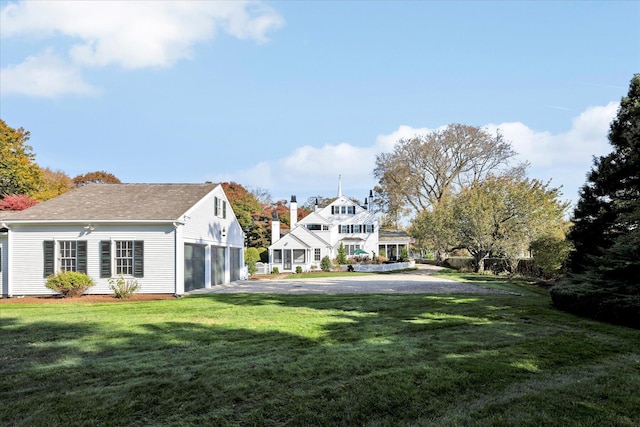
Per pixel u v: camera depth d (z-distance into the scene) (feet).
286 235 134.21
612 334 26.09
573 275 38.01
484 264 115.85
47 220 55.83
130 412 13.94
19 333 27.73
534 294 52.65
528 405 14.01
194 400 14.96
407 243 169.48
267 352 21.83
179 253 56.44
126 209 59.88
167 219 55.98
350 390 15.62
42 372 18.70
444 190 153.89
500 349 22.04
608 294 31.40
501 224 93.15
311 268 132.98
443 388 15.84
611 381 16.58
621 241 35.76
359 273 116.16
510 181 98.89
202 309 38.93
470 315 33.96
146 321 32.04
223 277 77.25
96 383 17.10
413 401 14.64
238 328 28.76
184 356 21.18
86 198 64.90
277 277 100.89
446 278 88.43
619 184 50.39
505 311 36.06
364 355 20.79
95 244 57.06
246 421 13.07
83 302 47.01
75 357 21.36
